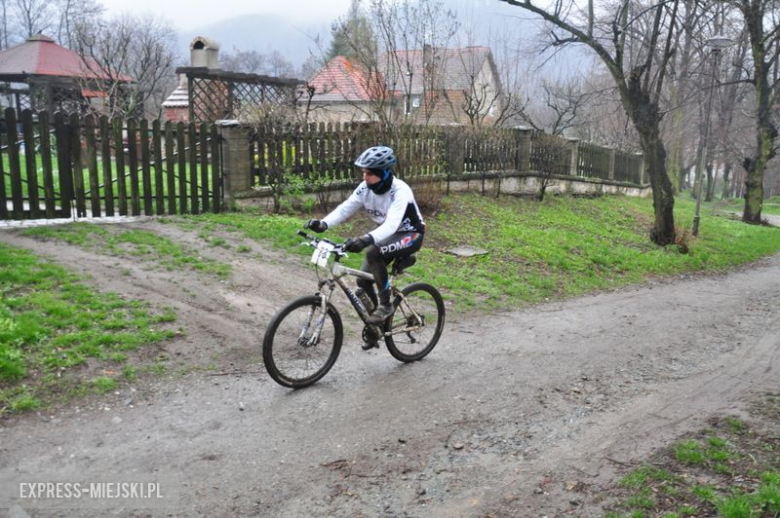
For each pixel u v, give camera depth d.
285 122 10.59
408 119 12.71
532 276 9.59
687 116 31.62
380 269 5.09
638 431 4.56
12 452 3.75
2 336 4.86
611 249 12.49
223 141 9.92
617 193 22.64
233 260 7.80
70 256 7.02
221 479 3.66
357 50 13.35
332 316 5.18
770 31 20.97
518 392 5.25
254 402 4.70
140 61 26.55
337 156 11.61
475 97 18.92
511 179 16.14
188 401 4.61
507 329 7.17
